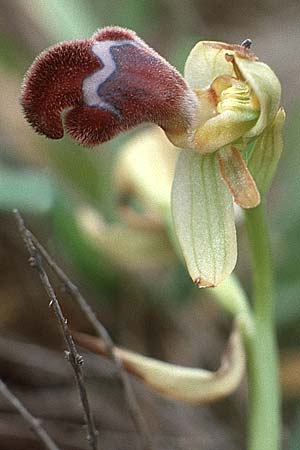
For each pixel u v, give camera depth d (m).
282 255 0.21
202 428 0.20
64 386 0.21
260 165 0.16
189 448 0.20
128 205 0.20
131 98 0.16
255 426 0.17
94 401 0.20
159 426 0.20
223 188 0.16
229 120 0.16
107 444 0.20
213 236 0.16
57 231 0.20
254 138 0.16
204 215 0.16
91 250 0.20
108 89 0.16
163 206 0.19
